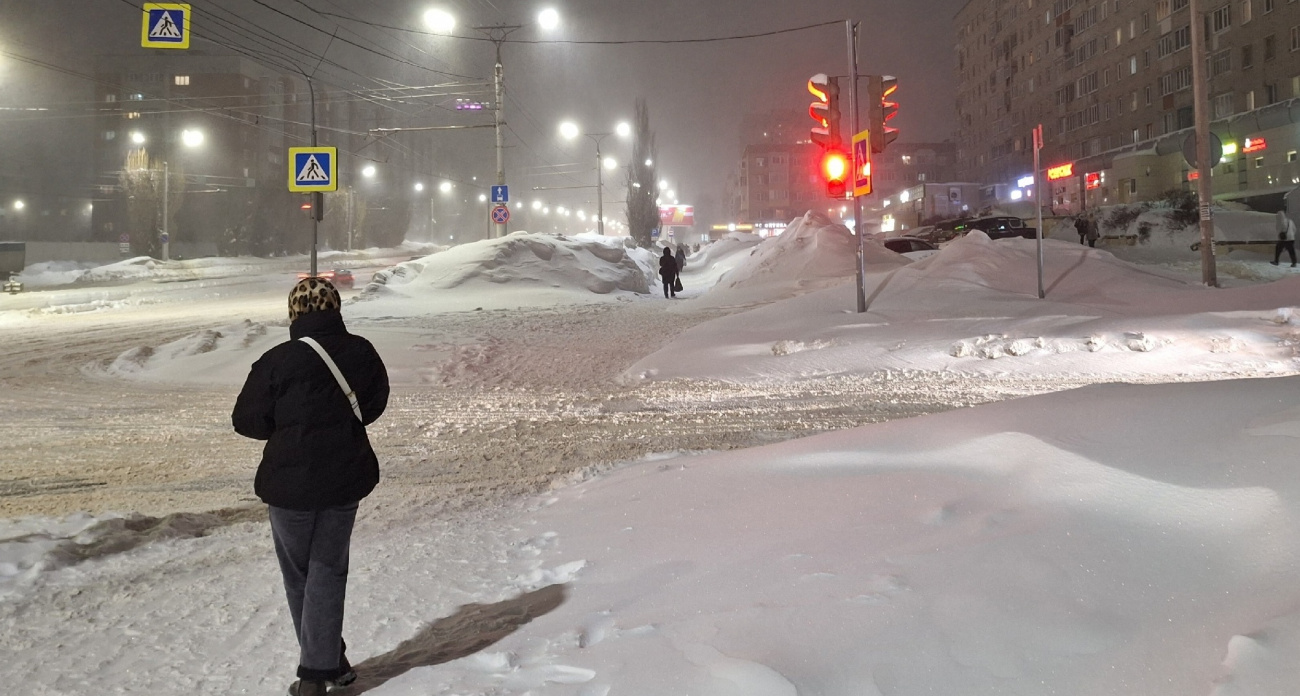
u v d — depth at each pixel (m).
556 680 3.23
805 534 4.29
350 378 3.58
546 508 6.36
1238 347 12.81
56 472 8.20
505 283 29.92
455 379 13.91
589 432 9.73
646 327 19.84
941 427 5.34
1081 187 59.34
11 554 5.12
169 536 5.86
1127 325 14.30
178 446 9.42
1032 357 13.09
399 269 31.00
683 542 4.68
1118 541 3.28
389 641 3.95
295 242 89.62
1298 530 2.98
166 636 4.09
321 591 3.46
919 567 3.48
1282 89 49.53
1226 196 49.34
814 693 2.74
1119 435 4.25
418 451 8.95
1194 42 19.34
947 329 14.85
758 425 9.80
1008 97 89.12
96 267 60.22
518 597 4.41
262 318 26.03
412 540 5.67
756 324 16.88
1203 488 3.47
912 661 2.83
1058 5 76.94
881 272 23.61
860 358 13.66
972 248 20.42
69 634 4.12
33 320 27.33
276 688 3.50
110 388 13.68
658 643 3.32
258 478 3.51
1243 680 2.35
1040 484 3.98
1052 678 2.64
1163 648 2.66
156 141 102.62
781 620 3.25
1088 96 72.38
